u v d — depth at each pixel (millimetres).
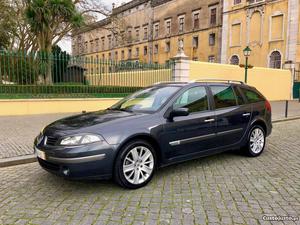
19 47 25625
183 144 4852
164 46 42969
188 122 4898
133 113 4781
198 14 36906
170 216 3467
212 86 5594
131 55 50469
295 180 4676
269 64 27938
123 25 28516
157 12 44188
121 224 3291
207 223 3297
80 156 3877
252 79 19984
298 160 5863
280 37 26906
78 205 3785
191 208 3670
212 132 5258
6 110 11352
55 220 3389
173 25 41156
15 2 22250
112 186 4430
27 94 11914
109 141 4062
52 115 11617
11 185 4531
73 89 12930
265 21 28078
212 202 3848
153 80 15484
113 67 14789
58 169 4039
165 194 4125
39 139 4441
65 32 22141
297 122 11727
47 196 4090
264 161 5789
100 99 13328
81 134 4000
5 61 11609
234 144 5711
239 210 3615
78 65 14008
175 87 5250
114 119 4438
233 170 5199
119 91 14289
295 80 23812
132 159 4328
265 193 4145
